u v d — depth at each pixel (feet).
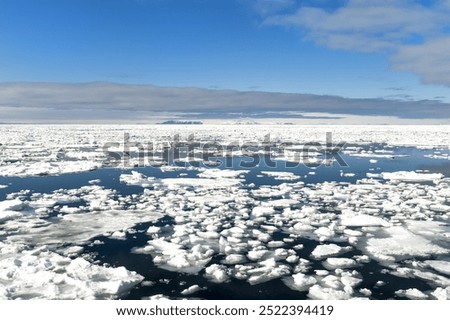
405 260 28.14
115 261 27.78
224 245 30.73
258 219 38.01
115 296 22.65
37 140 141.69
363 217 36.94
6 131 216.33
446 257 28.58
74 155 92.68
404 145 130.41
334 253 29.30
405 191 51.93
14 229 34.91
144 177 63.46
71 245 30.99
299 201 46.19
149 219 38.27
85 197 47.37
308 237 33.32
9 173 65.98
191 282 24.63
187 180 60.23
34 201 45.39
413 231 34.42
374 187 54.95
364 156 96.07
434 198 47.80
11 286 22.97
